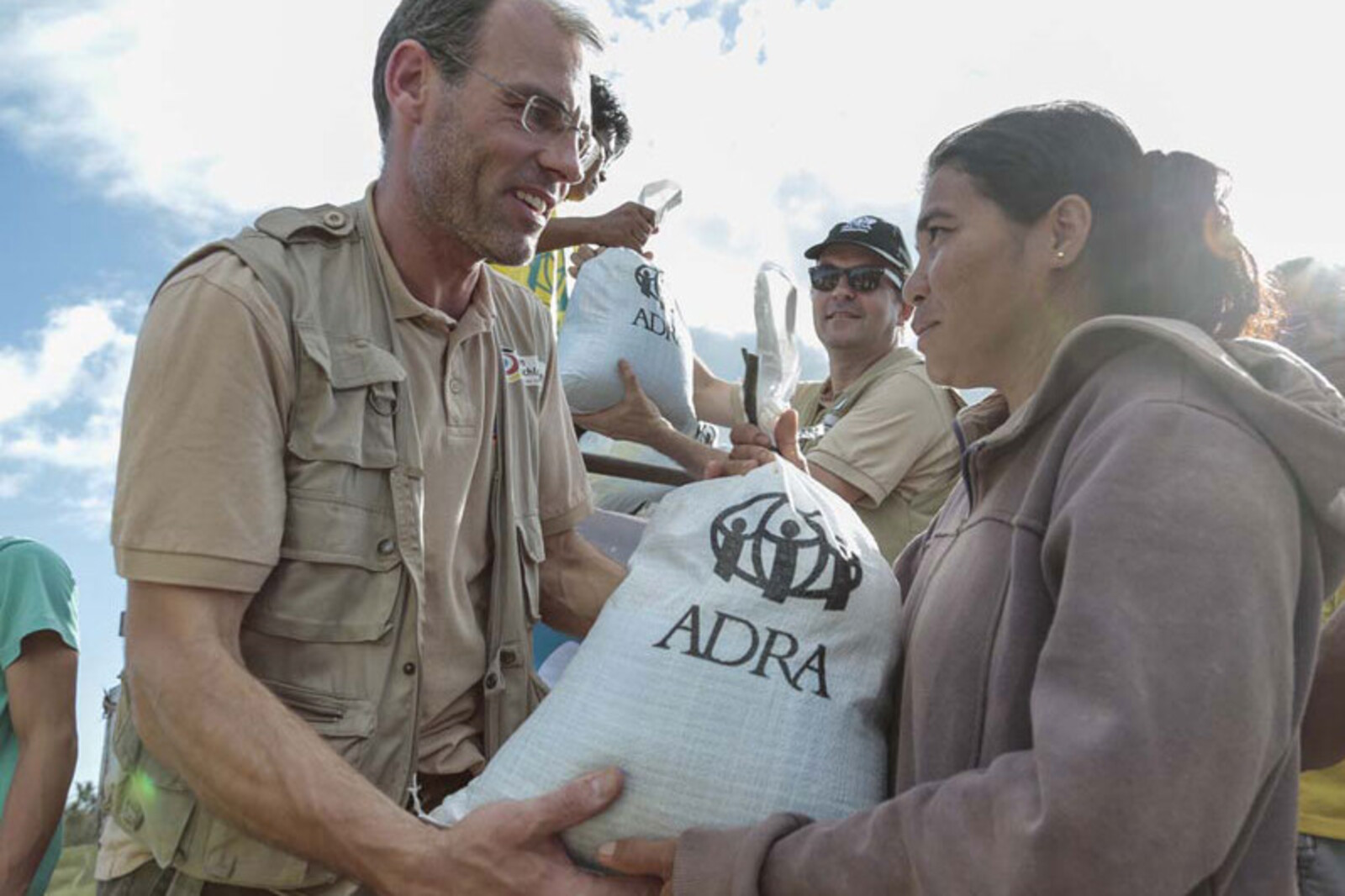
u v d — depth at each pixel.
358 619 1.76
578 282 3.33
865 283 3.49
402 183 1.88
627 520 2.89
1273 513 1.12
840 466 3.15
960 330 1.48
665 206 3.44
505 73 1.83
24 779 2.58
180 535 1.63
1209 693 1.04
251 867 1.69
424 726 1.91
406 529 1.80
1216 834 1.04
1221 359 1.19
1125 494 1.13
